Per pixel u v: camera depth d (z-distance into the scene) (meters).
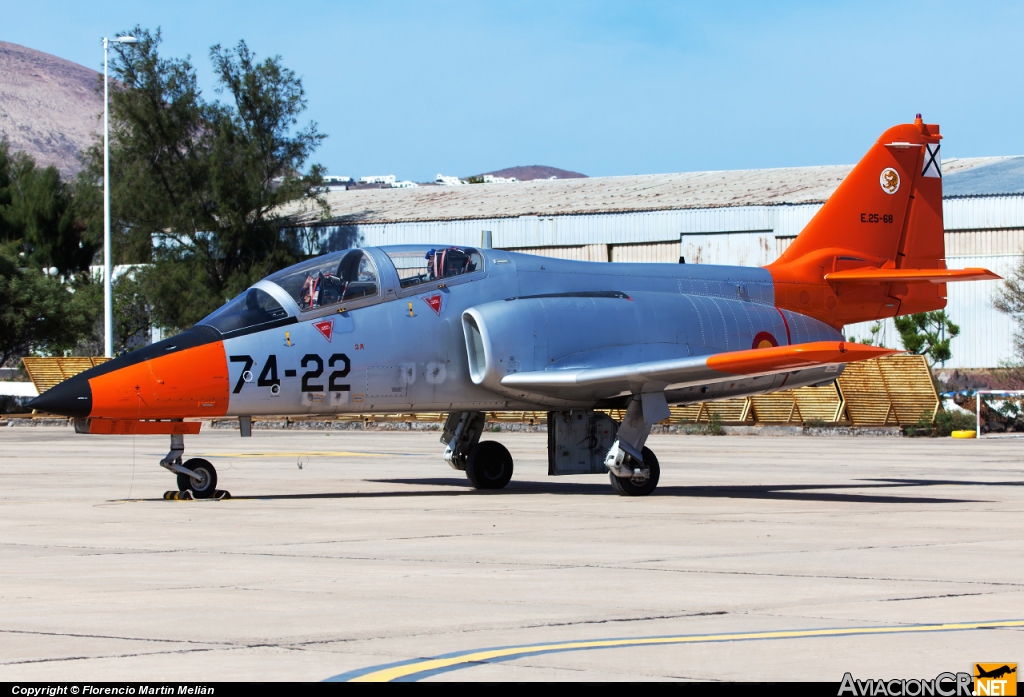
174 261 128.62
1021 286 98.81
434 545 21.78
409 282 31.88
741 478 39.31
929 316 95.94
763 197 111.44
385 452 54.81
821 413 72.44
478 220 120.38
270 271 127.69
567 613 14.98
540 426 75.81
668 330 33.91
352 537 22.98
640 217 112.81
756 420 74.06
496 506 29.39
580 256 115.50
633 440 32.12
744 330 35.34
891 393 71.69
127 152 131.12
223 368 29.23
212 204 133.12
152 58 129.00
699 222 110.25
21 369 106.75
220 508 28.81
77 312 103.31
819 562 19.62
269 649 12.88
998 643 13.24
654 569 18.80
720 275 36.69
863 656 12.61
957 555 20.55
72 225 173.00
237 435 72.69
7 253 102.00
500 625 14.20
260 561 19.66
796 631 13.88
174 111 129.12
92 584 17.23
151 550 21.09
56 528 24.56
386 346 31.09
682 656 12.59
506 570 18.67
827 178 121.06
